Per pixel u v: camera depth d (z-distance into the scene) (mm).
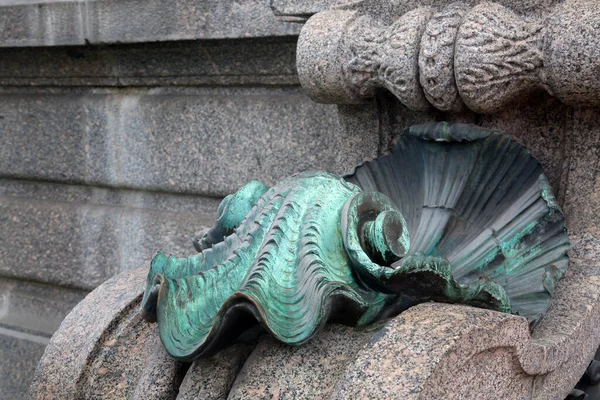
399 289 2555
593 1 2744
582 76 2734
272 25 3928
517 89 2955
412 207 3203
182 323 2594
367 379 2189
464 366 2254
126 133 4715
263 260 2588
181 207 4652
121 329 3062
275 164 4227
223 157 4398
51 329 5160
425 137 3145
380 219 2590
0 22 4844
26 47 4832
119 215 4816
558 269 2877
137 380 2939
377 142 3484
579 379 2900
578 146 3055
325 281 2492
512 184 3057
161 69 4492
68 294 5156
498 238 3010
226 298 2619
